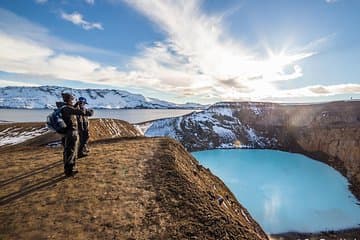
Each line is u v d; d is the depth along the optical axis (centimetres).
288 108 15600
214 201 1241
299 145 12700
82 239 832
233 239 941
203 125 15188
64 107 1270
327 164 9844
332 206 5222
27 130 5947
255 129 15088
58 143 3034
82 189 1159
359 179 7019
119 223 923
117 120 5959
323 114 13638
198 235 905
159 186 1212
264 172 8500
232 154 12062
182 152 2088
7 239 817
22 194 1120
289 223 4372
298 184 6956
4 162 1630
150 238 859
